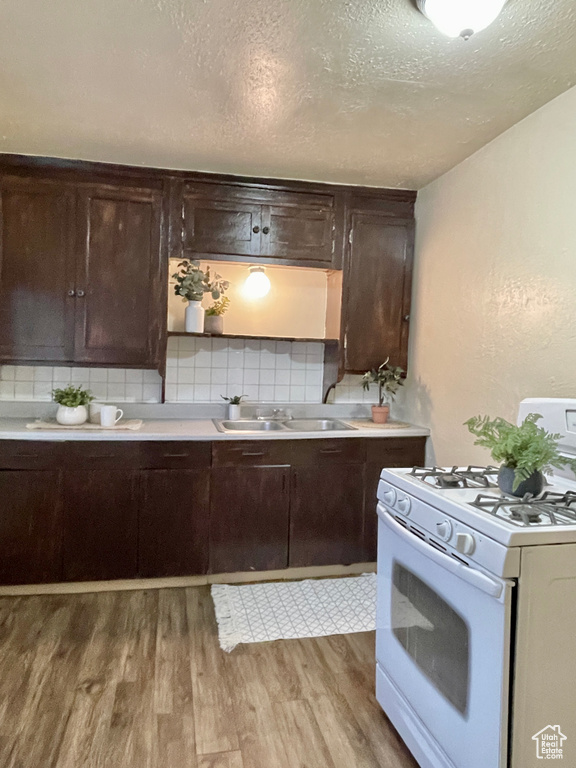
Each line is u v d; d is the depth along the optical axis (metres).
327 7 1.53
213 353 3.32
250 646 2.22
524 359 2.23
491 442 1.60
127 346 2.93
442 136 2.42
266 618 2.46
